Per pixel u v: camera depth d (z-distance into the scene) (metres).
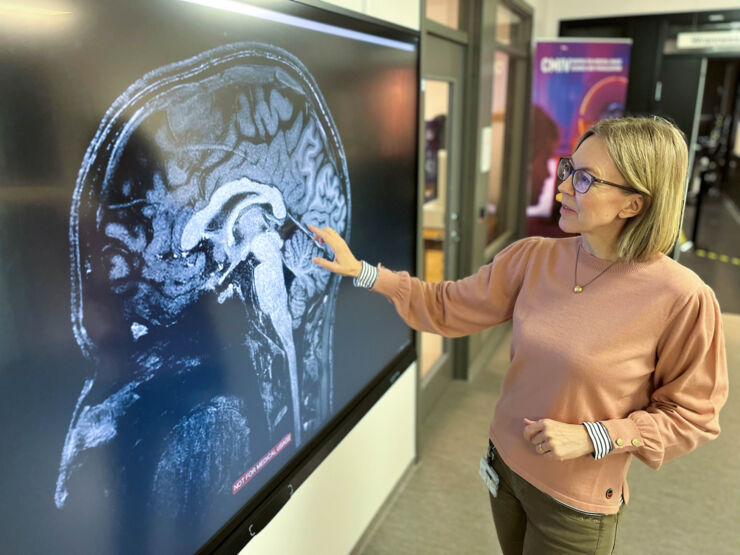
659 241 1.05
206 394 1.14
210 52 1.04
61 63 0.77
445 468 2.58
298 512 1.59
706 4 4.40
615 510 1.21
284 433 1.44
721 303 4.84
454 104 2.96
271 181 1.26
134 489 1.00
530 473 1.24
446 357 3.30
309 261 1.46
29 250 0.76
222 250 1.14
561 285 1.19
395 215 1.94
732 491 2.41
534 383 1.20
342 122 1.53
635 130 1.01
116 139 0.87
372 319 1.88
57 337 0.82
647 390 1.17
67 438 0.86
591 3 4.71
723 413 3.08
